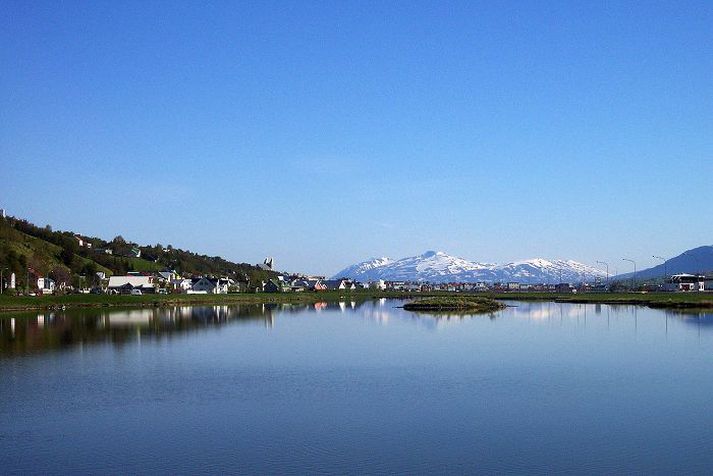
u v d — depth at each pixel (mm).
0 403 42969
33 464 30984
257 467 30328
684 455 31625
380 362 60656
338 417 38969
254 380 51062
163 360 62406
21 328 97125
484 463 30672
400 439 34500
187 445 33688
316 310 158625
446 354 66375
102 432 36156
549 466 30219
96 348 71875
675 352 67250
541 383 49188
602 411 40156
